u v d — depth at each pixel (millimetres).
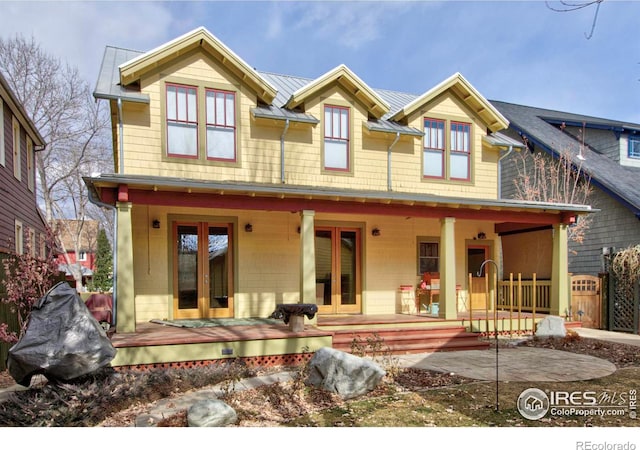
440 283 10695
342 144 11438
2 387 7004
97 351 5789
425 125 12250
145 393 5887
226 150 10305
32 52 21719
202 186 8125
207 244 10445
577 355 8656
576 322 11602
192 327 8703
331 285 11602
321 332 8406
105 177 7668
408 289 12039
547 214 11477
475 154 12688
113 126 10734
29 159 14648
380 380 6273
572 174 15719
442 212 10500
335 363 6070
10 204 12031
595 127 17906
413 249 12383
